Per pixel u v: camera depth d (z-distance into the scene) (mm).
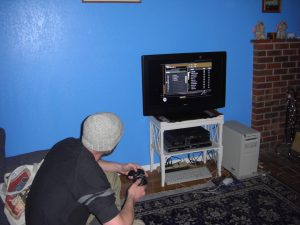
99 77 2600
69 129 2619
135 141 2871
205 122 2605
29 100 2453
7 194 1466
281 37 3119
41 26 2354
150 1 2594
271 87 3158
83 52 2506
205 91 2734
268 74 3104
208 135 2701
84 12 2432
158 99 2619
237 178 2734
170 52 2773
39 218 1117
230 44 2982
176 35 2756
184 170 2846
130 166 1796
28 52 2365
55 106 2535
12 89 2389
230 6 2883
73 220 1142
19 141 2500
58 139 2607
